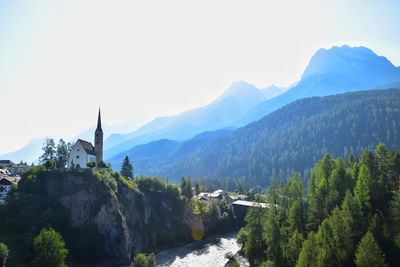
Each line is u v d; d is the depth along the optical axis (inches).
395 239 3289.9
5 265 3804.1
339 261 3157.0
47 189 5679.1
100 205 5664.4
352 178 4719.5
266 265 3752.5
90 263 5027.1
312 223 4109.3
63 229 5196.9
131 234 5925.2
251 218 4798.2
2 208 4921.3
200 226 7199.8
